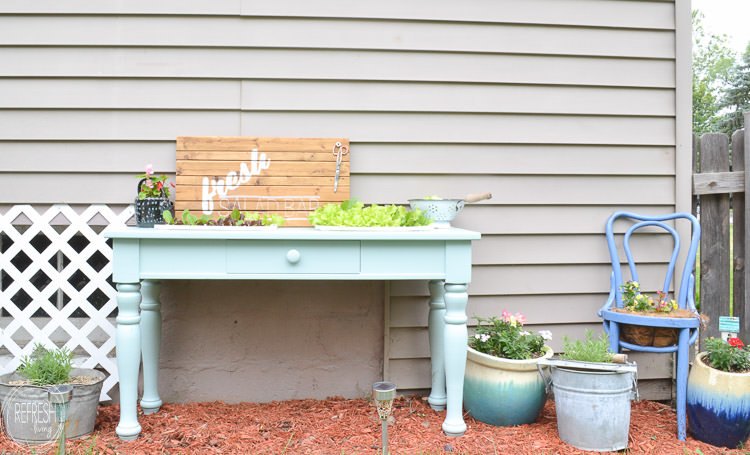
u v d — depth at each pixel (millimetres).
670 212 3146
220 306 2971
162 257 2299
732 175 3076
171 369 2947
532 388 2594
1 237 2967
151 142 2904
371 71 2979
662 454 2381
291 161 2910
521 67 3059
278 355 3006
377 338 3051
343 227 2443
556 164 3084
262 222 2613
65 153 2867
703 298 3137
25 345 2998
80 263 2867
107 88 2877
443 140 3020
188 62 2902
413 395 3025
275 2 2924
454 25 3020
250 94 2930
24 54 2842
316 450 2328
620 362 2420
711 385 2449
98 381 2486
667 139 3141
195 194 2850
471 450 2332
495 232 3055
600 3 3088
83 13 2848
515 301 3082
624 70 3111
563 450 2350
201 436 2439
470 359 2672
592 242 3115
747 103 13555
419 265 2379
